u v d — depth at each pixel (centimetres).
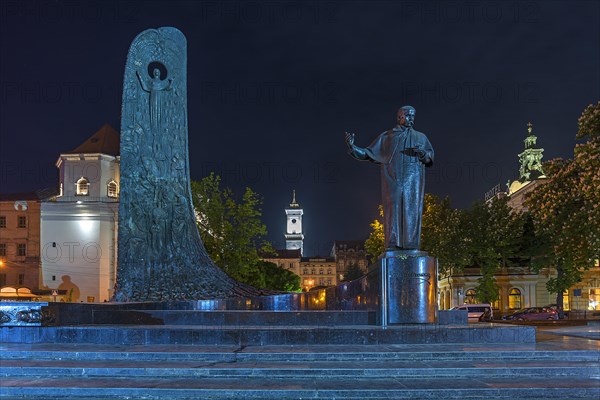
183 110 2177
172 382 975
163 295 2012
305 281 13825
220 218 4100
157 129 2120
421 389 924
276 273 6931
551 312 4234
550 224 2831
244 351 1140
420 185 1502
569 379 1007
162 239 2075
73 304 1486
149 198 2078
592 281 5259
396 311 1418
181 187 2141
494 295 4934
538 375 1035
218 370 1012
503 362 1095
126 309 1723
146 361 1100
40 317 1313
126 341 1269
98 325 1540
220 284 2108
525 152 6862
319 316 1530
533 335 1304
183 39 2200
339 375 1012
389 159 1509
